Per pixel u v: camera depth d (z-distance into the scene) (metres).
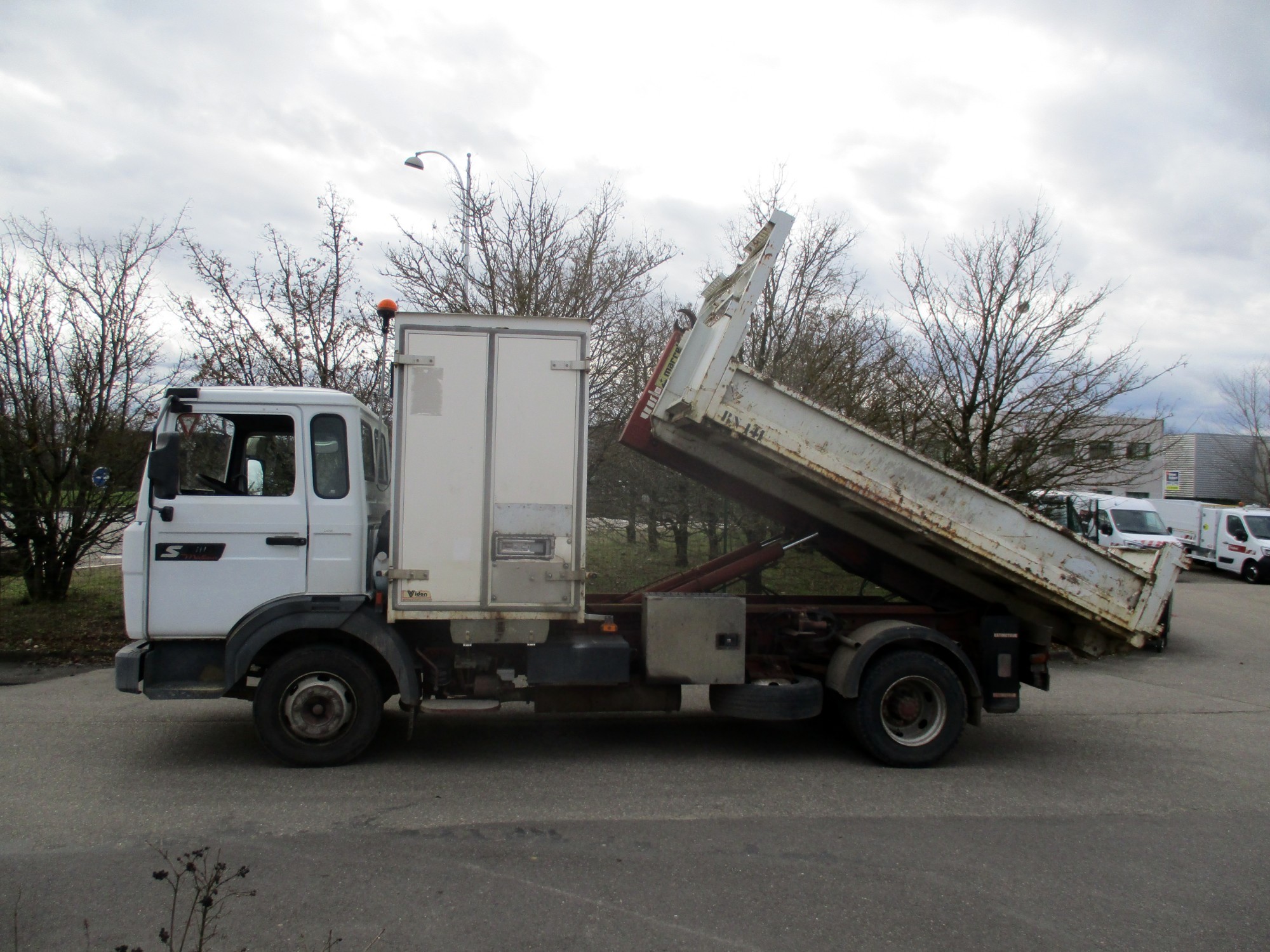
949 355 12.40
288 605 5.65
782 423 6.03
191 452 5.77
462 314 5.70
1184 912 3.85
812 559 10.27
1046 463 12.38
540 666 5.85
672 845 4.50
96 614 10.91
